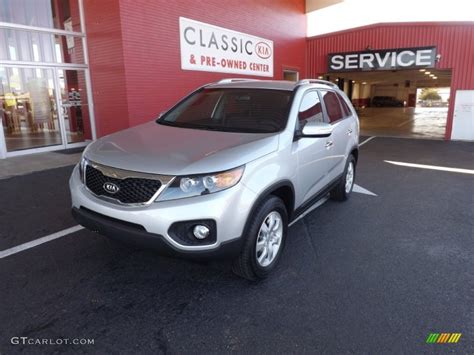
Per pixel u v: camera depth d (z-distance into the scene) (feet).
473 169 26.81
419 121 75.77
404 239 13.47
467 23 43.47
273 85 13.51
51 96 31.37
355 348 7.78
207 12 36.63
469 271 11.14
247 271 9.77
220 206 8.49
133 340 7.93
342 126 15.98
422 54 46.01
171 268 10.99
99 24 30.40
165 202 8.49
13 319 8.54
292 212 11.57
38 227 13.94
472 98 44.42
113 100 31.17
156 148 9.86
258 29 44.70
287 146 10.85
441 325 8.56
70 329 8.25
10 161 26.27
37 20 29.71
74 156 28.30
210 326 8.43
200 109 13.35
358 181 22.44
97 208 9.22
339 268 11.21
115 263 11.23
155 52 31.71
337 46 53.16
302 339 8.04
